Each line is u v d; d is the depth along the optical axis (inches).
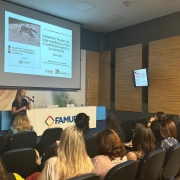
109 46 301.3
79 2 206.5
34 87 226.8
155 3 206.5
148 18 247.8
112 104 288.4
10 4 206.8
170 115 216.8
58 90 256.4
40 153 123.0
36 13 226.5
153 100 240.2
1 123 152.0
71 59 259.9
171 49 224.5
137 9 221.3
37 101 236.7
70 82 259.6
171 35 231.8
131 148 111.5
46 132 127.2
